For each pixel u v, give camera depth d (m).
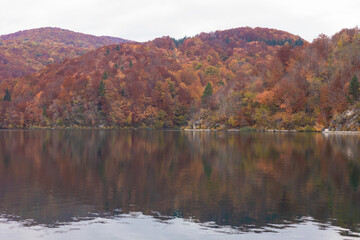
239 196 28.81
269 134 133.00
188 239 19.52
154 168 44.06
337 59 182.38
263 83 197.75
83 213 24.05
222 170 42.19
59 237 19.78
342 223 22.00
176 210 24.75
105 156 57.97
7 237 19.72
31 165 47.00
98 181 35.34
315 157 54.75
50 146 78.25
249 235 20.02
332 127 146.62
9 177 37.56
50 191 30.64
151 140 100.88
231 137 113.12
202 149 69.88
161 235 20.08
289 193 29.83
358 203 26.55
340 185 33.12
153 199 27.80
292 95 167.75
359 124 136.62
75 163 49.03
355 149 67.06
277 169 42.88
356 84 143.50
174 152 64.31
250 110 182.12
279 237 19.78
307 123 160.88
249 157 55.41
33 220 22.56
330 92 155.25
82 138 111.81
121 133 158.88
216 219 22.78
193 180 36.00
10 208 25.22
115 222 22.23
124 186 32.88
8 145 80.50
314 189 31.36
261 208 25.23
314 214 23.77
